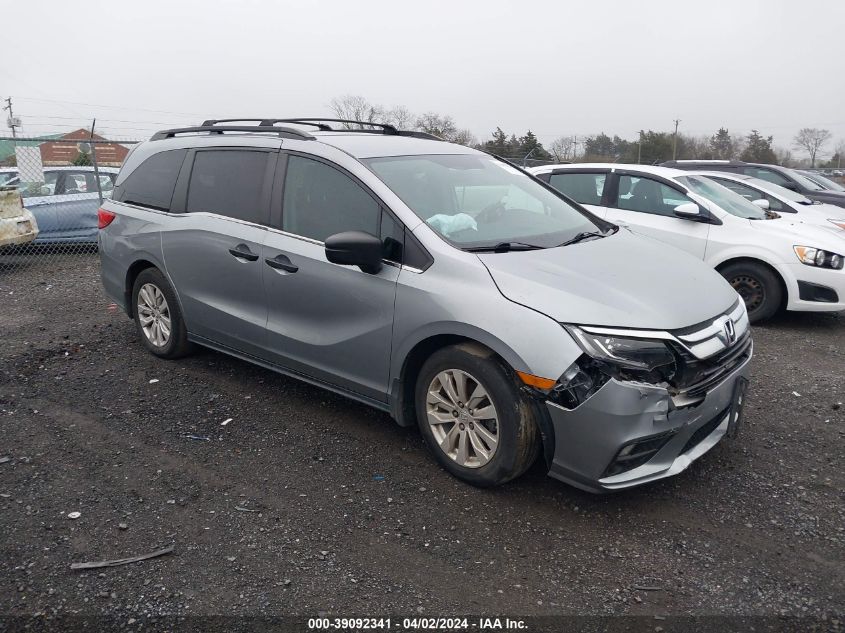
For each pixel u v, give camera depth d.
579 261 3.76
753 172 13.89
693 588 2.97
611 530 3.37
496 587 2.97
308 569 3.07
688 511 3.54
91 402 4.82
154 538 3.28
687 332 3.35
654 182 7.89
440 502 3.60
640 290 3.51
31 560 3.11
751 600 2.89
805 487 3.79
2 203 9.40
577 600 2.89
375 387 4.04
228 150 4.91
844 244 7.05
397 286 3.79
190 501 3.60
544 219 4.44
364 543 3.26
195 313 5.10
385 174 4.13
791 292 7.05
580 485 3.37
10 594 2.89
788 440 4.36
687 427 3.37
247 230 4.60
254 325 4.63
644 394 3.17
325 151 4.32
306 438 4.30
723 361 3.52
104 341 6.14
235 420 4.55
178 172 5.24
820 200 13.20
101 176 11.31
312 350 4.30
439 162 4.53
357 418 4.59
